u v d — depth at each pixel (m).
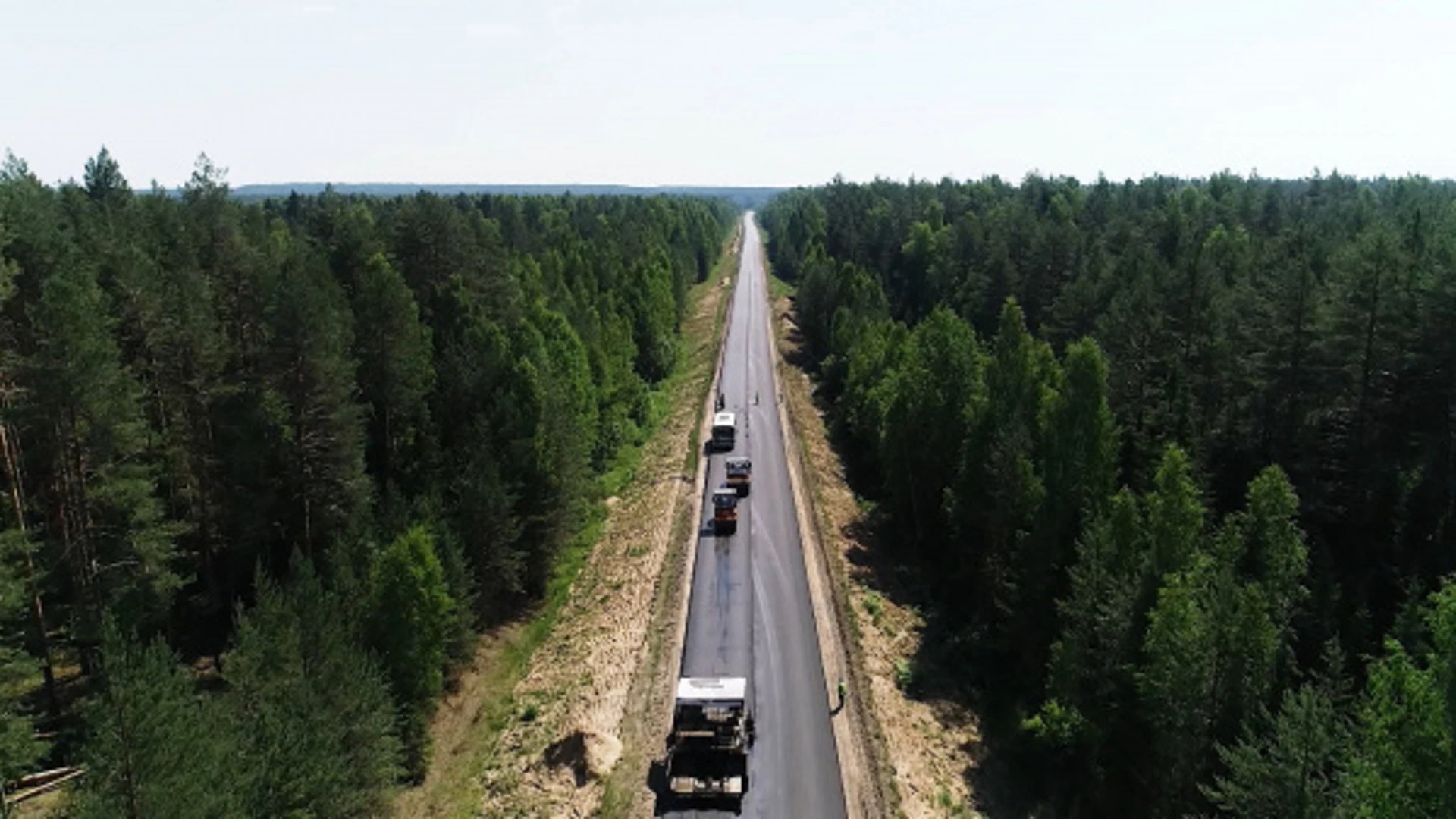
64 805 40.56
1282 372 66.88
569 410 71.19
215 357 58.34
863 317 111.81
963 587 67.00
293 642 39.34
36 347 49.72
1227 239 111.25
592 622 60.62
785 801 41.62
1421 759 27.77
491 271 88.25
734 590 62.28
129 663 31.08
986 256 129.00
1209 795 36.72
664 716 48.09
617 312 119.38
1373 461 60.59
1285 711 37.28
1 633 45.75
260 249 78.12
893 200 199.25
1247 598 40.78
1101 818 45.62
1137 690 44.50
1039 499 60.12
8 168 82.75
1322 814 33.19
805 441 94.56
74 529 49.97
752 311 167.12
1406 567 55.97
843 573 66.69
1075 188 185.25
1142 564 48.19
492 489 58.81
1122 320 78.94
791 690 50.47
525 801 43.28
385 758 40.62
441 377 69.50
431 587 47.28
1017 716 52.78
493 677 56.34
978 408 67.88
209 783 30.62
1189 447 63.16
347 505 59.09
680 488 81.06
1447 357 60.16
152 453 56.19
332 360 57.12
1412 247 81.06
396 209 123.19
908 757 46.69
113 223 75.06
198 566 61.78
